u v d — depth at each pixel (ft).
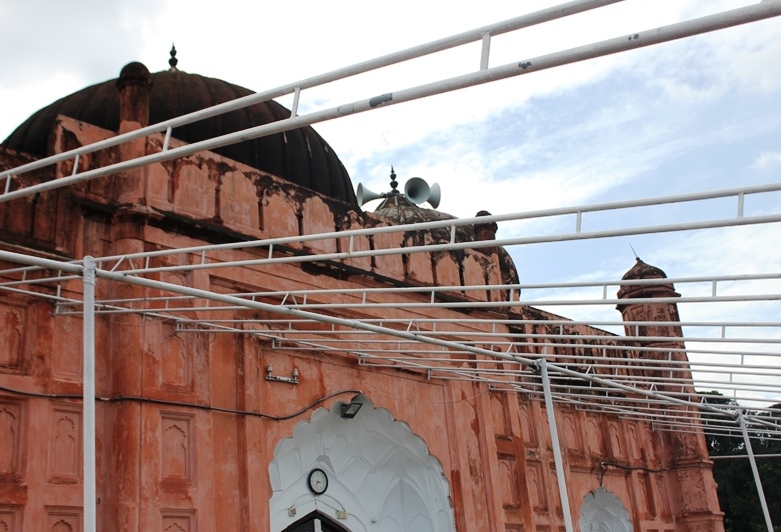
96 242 17.89
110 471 16.60
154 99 22.54
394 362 23.31
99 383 17.02
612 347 19.88
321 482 22.81
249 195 20.84
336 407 22.56
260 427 19.53
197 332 18.69
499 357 21.49
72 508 15.97
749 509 51.98
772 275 14.76
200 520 17.60
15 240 16.57
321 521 22.91
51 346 16.53
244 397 19.33
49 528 15.58
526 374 22.52
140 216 18.26
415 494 24.88
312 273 21.88
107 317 17.60
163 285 14.61
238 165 20.83
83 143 18.22
